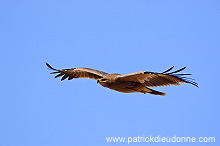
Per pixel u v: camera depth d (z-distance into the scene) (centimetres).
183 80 2120
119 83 2253
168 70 2094
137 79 2214
